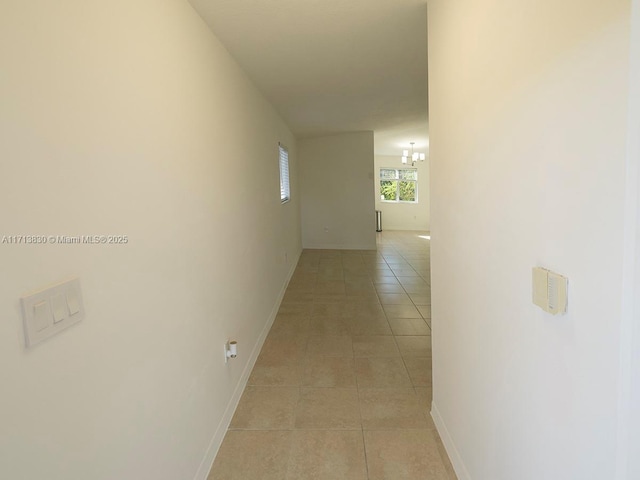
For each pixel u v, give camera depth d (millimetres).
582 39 796
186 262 1651
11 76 769
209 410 1884
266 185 3789
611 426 744
